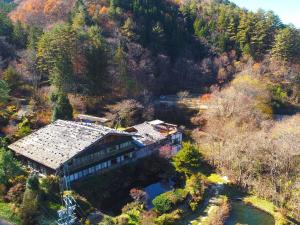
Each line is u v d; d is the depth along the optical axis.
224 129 59.66
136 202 38.53
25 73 67.69
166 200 37.41
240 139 50.69
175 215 36.03
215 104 69.50
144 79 81.31
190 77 93.44
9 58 70.88
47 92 63.53
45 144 42.47
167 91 90.12
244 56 96.62
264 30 97.88
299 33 99.88
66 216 31.02
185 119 73.94
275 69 87.75
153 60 89.44
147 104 72.81
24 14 102.94
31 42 73.75
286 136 48.88
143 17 97.56
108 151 44.69
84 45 70.00
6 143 44.47
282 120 65.75
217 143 54.19
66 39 66.25
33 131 48.00
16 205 33.34
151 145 51.09
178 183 46.09
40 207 33.44
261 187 42.75
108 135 43.81
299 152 44.94
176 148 54.91
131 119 65.38
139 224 34.12
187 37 104.12
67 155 39.31
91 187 41.28
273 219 37.91
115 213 39.22
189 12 111.88
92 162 42.31
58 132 44.59
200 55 101.81
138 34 92.19
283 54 90.31
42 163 39.38
